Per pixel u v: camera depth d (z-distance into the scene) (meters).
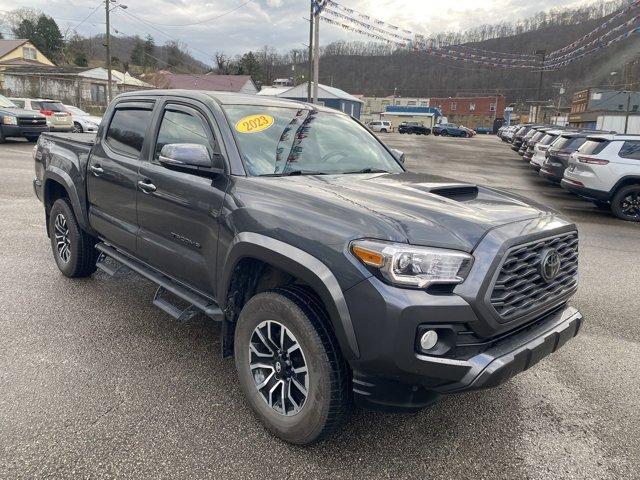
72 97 47.12
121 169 3.95
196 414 2.96
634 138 10.39
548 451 2.78
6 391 3.11
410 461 2.64
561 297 2.84
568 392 3.41
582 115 58.62
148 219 3.69
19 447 2.61
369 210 2.51
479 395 3.33
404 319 2.22
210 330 4.12
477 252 2.34
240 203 2.89
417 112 77.44
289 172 3.28
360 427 2.92
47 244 6.38
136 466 2.51
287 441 2.72
